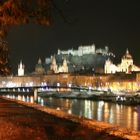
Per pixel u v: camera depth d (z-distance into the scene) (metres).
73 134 24.62
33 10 15.09
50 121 32.72
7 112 43.19
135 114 152.38
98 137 23.33
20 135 24.11
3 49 18.14
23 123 30.88
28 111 44.88
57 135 24.23
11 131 25.73
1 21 14.84
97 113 157.88
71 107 187.25
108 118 137.75
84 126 28.77
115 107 191.38
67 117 35.47
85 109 176.62
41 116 37.75
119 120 131.12
